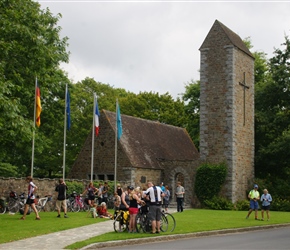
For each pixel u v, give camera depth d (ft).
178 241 56.65
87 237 54.70
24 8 86.84
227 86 122.52
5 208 85.35
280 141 132.46
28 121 72.08
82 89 189.47
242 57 128.47
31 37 83.51
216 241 56.49
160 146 140.87
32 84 95.25
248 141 129.80
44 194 95.66
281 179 133.39
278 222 81.82
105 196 95.81
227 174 120.06
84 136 173.47
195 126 186.60
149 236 56.80
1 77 73.72
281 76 136.26
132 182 120.26
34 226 63.46
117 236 55.83
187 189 126.00
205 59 126.62
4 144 114.52
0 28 80.18
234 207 116.16
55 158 168.86
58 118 125.59
